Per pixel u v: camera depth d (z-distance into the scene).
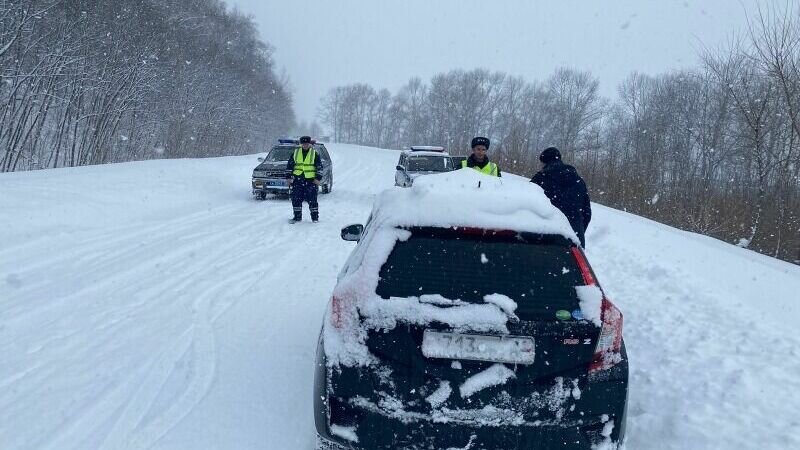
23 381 3.86
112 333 4.81
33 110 25.78
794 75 14.45
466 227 2.88
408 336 2.70
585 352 2.71
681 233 11.84
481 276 2.79
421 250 2.86
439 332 2.68
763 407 3.84
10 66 22.27
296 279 6.91
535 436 2.65
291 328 5.15
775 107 15.46
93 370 4.08
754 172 16.95
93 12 27.70
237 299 5.96
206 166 19.33
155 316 5.29
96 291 5.94
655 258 8.39
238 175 19.33
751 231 15.81
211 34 52.31
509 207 3.06
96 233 8.82
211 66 45.00
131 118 31.62
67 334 4.73
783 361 4.52
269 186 14.47
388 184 20.97
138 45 30.81
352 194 17.20
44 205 9.45
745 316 5.61
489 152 27.50
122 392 3.78
